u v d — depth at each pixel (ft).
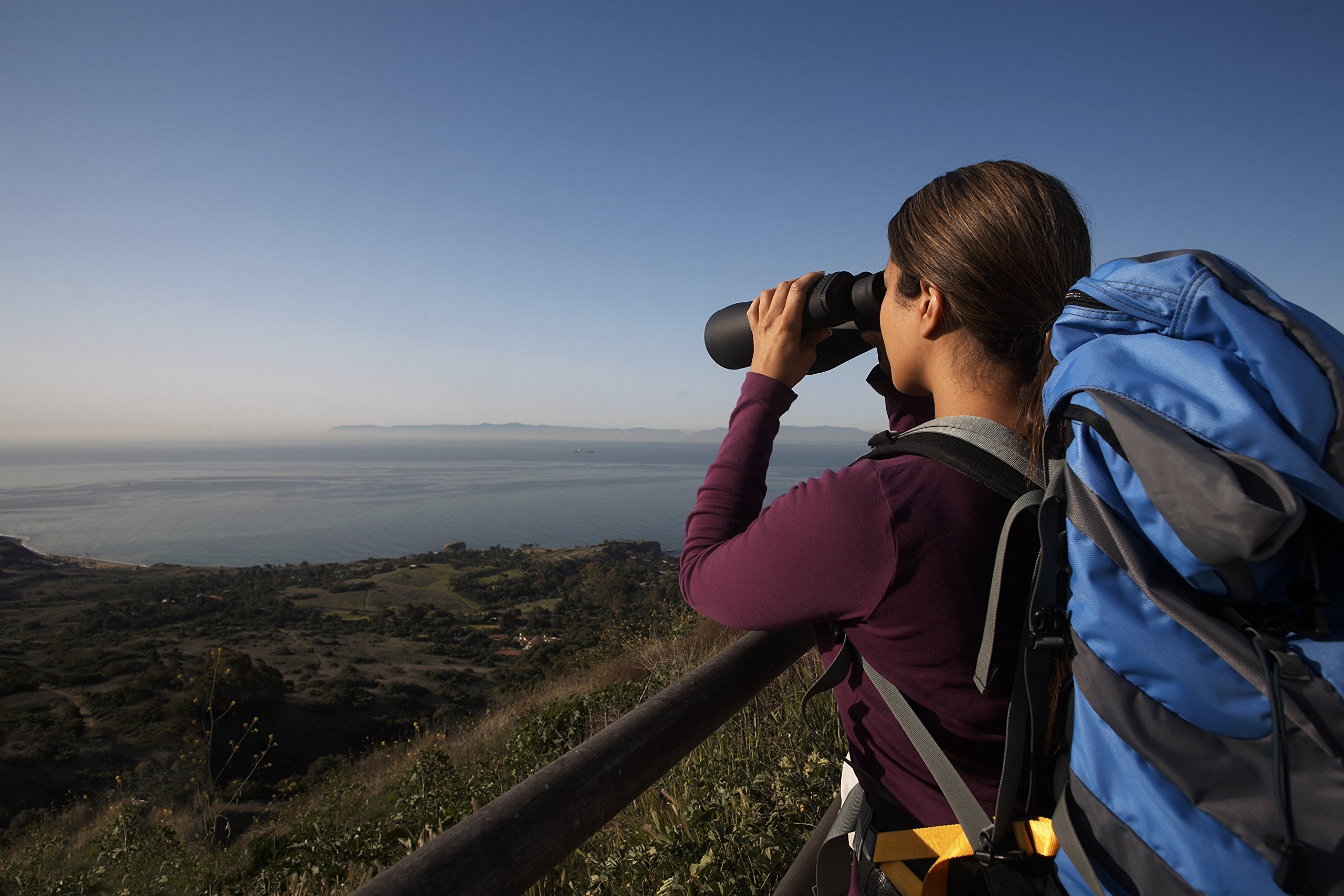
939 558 2.33
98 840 18.69
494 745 23.95
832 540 2.39
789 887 4.83
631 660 26.20
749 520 3.07
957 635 2.35
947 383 2.78
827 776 7.11
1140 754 1.84
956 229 2.62
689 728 3.61
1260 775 1.73
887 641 2.45
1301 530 1.78
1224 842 1.72
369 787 23.72
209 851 18.65
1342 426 1.73
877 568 2.35
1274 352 1.81
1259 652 1.73
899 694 2.53
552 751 15.84
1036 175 2.72
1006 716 2.38
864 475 2.49
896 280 2.96
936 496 2.40
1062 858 2.14
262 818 23.77
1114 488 1.96
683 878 5.94
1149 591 1.84
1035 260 2.51
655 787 7.89
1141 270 2.14
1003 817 2.27
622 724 3.38
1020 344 2.57
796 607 2.52
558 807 2.79
